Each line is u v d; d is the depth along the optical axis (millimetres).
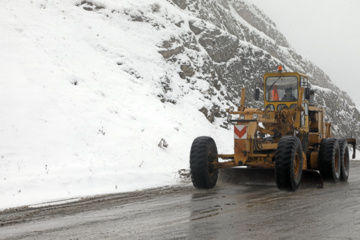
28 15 22688
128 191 10445
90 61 21156
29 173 11344
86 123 15500
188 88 25016
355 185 11180
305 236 5117
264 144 10219
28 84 16281
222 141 22359
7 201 9148
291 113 10805
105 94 18719
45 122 14539
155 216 6590
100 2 26969
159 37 26406
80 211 7430
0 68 16625
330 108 43562
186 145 18125
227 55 31438
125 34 25562
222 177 11117
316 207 7273
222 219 6215
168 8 30641
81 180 11461
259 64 33469
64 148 13523
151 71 23406
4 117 13945
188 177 13336
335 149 11789
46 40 20828
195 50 28516
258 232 5332
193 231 5430
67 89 17250
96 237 5238
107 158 13859
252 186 10617
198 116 23062
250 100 31219
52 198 9500
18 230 5898
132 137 16000
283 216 6426
